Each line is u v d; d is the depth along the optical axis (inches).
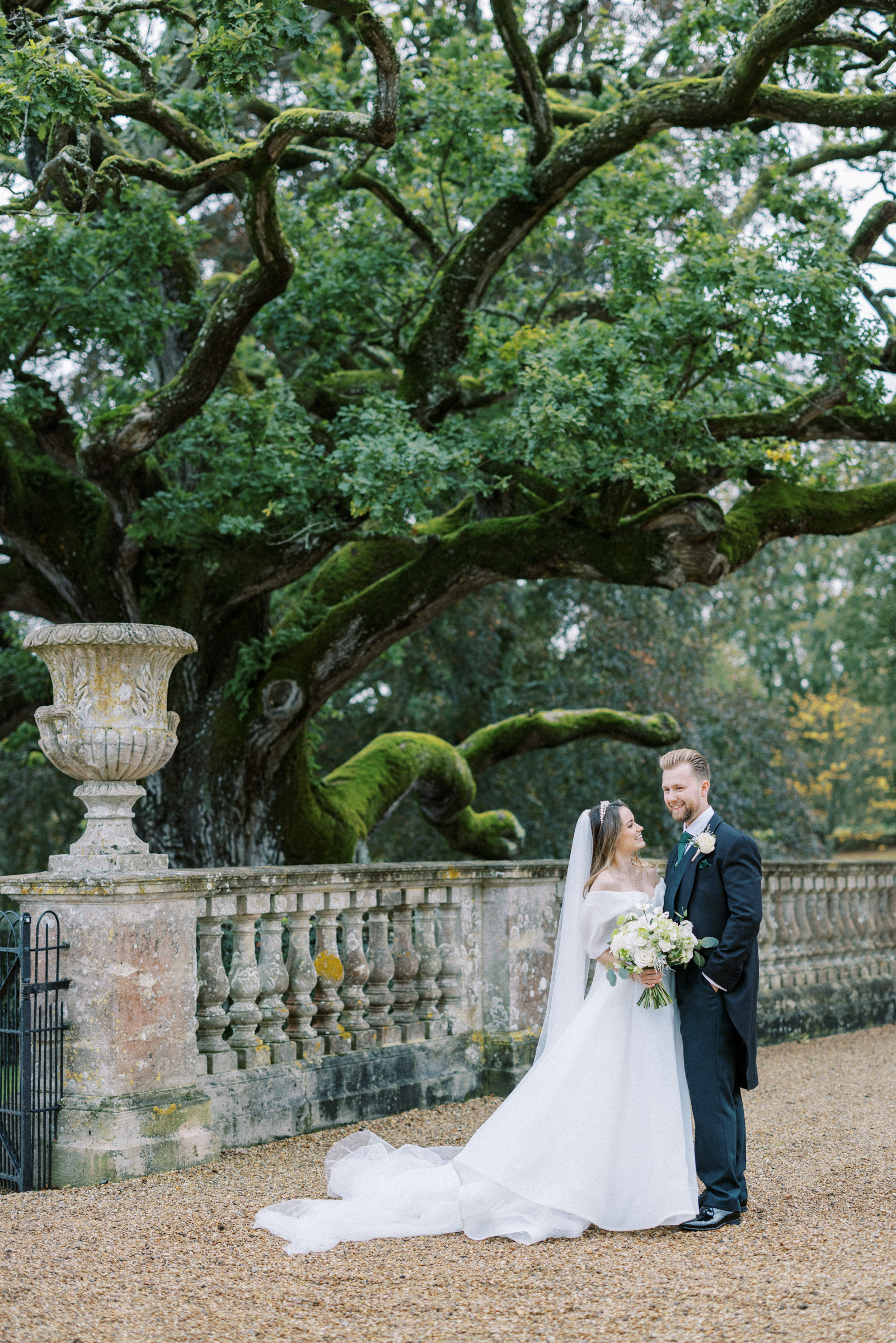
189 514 381.4
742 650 1397.6
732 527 389.4
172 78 430.3
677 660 735.7
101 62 374.9
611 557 375.6
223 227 652.7
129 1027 206.7
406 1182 186.4
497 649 709.9
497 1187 175.3
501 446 378.3
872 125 352.2
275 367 544.1
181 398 356.8
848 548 1066.1
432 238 418.3
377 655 416.8
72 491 413.4
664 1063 181.0
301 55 459.2
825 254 354.0
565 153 380.2
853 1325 129.1
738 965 177.0
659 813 725.9
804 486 426.6
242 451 384.2
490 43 443.2
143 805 418.9
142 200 386.3
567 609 712.4
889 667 1090.7
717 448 367.9
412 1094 269.9
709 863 183.6
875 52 362.3
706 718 743.7
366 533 378.9
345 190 418.6
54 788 697.0
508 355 373.7
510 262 487.5
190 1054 217.9
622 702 708.0
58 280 365.4
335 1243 169.0
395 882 271.7
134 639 210.8
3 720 478.0
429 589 397.1
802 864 395.2
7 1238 169.5
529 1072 184.4
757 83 342.6
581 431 334.0
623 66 450.3
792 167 457.4
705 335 348.5
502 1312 139.5
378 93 307.4
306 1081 244.4
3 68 268.5
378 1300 144.3
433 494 345.4
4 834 716.7
